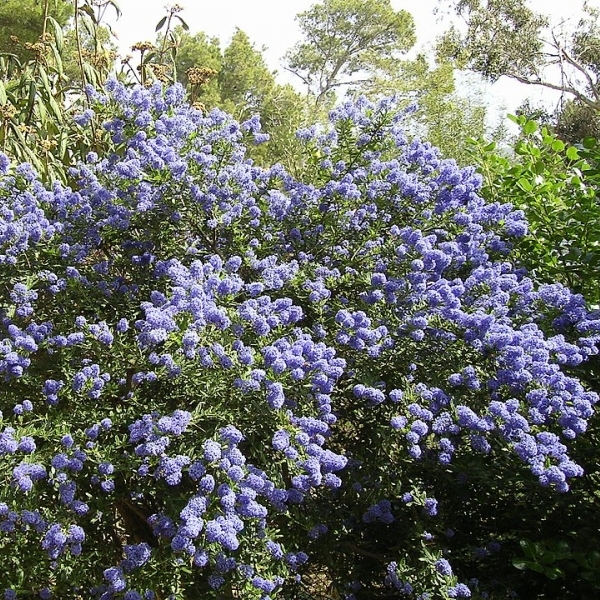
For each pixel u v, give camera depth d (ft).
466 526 10.33
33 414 8.84
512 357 8.96
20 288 9.27
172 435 7.86
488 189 13.66
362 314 9.46
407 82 87.10
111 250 11.29
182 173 10.33
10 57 17.71
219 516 7.45
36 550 8.06
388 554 9.76
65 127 16.01
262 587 7.93
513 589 9.73
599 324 9.95
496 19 71.15
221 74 77.05
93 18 17.13
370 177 11.81
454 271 11.46
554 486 8.76
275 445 7.89
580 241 11.90
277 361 8.15
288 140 16.22
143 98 11.15
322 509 9.55
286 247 11.52
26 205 10.47
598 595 9.47
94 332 8.96
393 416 9.12
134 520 10.19
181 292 8.60
